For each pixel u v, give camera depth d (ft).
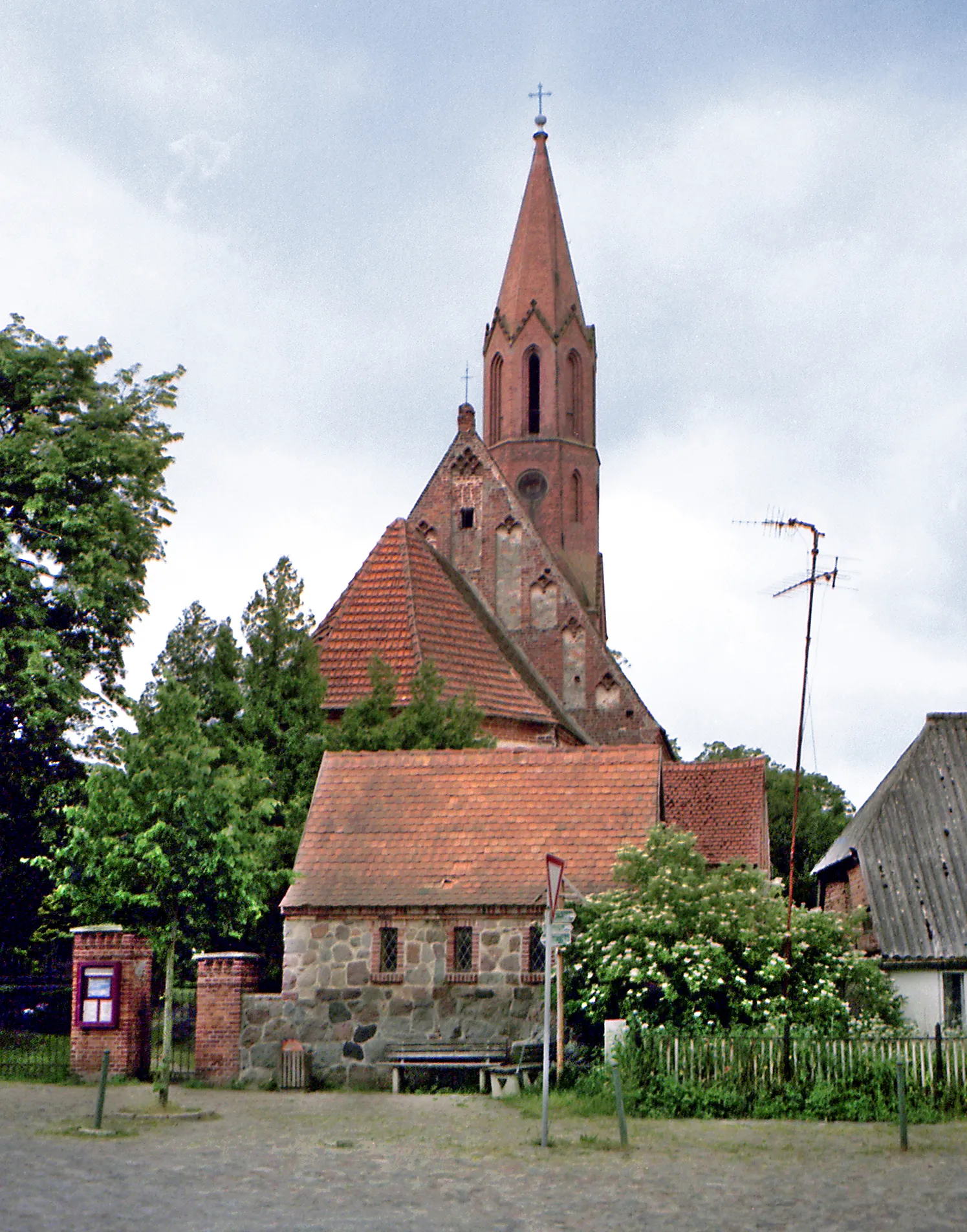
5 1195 46.73
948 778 126.93
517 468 234.38
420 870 97.35
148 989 93.25
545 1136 61.16
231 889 79.92
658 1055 76.59
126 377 134.92
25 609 121.60
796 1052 75.41
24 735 126.62
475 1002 91.76
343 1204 46.42
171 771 79.15
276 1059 91.97
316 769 114.52
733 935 85.92
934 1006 113.91
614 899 89.25
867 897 118.73
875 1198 48.57
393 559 153.99
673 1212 45.65
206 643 211.41
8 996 117.60
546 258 242.17
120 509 126.72
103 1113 71.20
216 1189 49.06
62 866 90.02
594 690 187.83
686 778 166.81
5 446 122.21
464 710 124.77
